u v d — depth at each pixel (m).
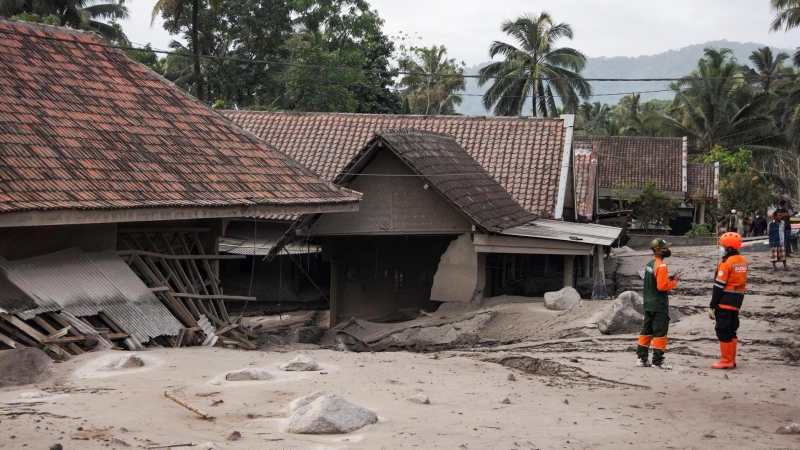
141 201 13.80
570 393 10.39
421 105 61.78
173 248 16.62
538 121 27.78
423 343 18.88
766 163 67.75
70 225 13.99
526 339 17.23
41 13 41.69
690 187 50.22
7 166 12.87
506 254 24.58
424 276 22.95
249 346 16.02
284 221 25.48
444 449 7.09
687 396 10.33
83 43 17.59
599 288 20.70
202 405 8.65
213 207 14.81
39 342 11.74
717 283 12.26
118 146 15.15
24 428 7.18
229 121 18.30
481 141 27.59
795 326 16.25
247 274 26.17
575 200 27.72
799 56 50.12
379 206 21.73
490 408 9.07
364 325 21.23
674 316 17.50
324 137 28.97
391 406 8.83
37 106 14.90
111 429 7.40
